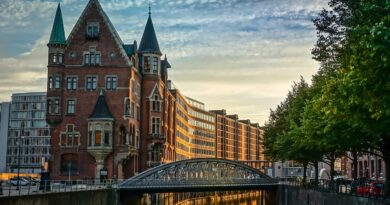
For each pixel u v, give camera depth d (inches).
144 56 3681.1
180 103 5762.8
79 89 3272.6
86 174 3191.4
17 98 7539.4
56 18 3326.8
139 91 3595.0
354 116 1032.8
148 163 3587.6
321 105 1154.7
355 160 1875.0
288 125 2795.3
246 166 3225.9
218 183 3031.5
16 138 7465.6
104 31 3316.9
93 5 3346.5
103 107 3218.5
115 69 3275.1
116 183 2684.5
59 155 3230.8
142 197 3395.7
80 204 1921.8
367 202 1473.9
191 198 4559.5
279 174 4731.8
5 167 7445.9
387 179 1469.0
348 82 902.4
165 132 4005.9
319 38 1561.3
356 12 1154.0
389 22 802.8
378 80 828.6
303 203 2420.0
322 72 1887.3
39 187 1999.3
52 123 3250.5
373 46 776.3
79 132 3230.8
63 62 3294.8
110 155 3206.2
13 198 1349.7
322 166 5674.2
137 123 3511.3
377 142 1464.1
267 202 3641.7
